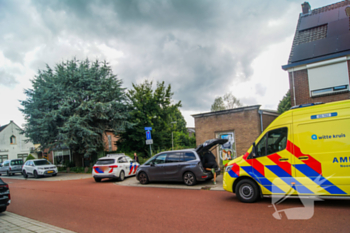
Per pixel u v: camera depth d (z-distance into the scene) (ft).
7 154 140.56
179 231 16.48
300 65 41.88
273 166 22.22
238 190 23.79
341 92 38.60
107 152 80.18
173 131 83.30
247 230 15.72
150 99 75.00
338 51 38.65
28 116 71.97
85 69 72.49
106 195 32.45
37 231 17.97
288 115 22.33
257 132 45.27
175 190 32.99
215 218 18.83
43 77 73.82
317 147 20.51
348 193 19.03
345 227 15.16
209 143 34.55
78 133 65.57
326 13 49.80
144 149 77.15
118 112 72.18
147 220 19.49
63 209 25.57
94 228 18.37
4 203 24.08
